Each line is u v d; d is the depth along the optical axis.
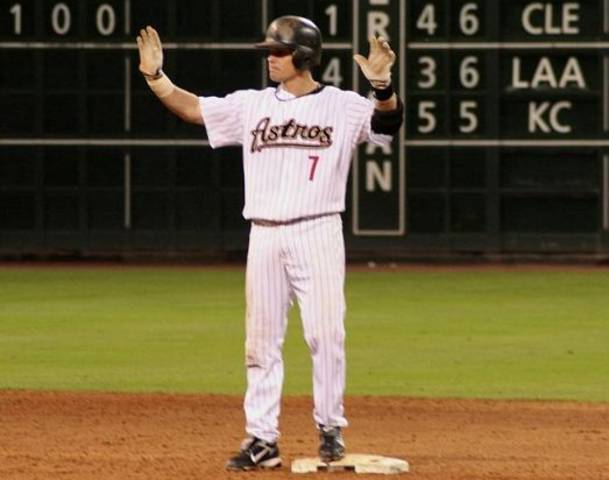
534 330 54.91
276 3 77.94
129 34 78.44
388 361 47.09
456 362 46.91
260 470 27.44
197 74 78.31
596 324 56.59
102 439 31.70
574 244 78.62
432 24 77.81
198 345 50.81
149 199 79.44
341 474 27.06
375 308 61.84
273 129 27.05
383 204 79.12
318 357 27.20
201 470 27.56
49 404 37.19
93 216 79.69
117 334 53.59
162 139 79.00
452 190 78.69
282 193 26.98
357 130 27.09
